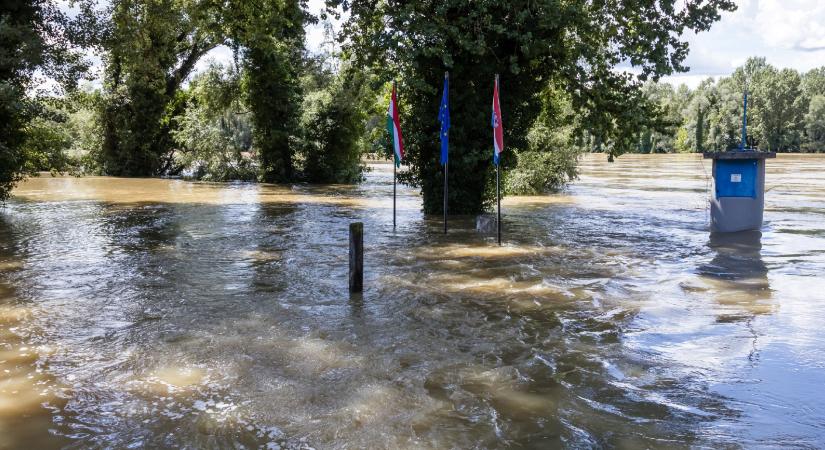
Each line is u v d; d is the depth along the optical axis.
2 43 17.36
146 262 11.14
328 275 10.01
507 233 14.83
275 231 15.22
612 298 8.42
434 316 7.56
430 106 18.17
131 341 6.64
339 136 33.50
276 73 32.50
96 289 9.05
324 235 14.55
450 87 17.92
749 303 8.08
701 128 119.00
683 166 54.62
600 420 4.65
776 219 16.72
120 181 34.84
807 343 6.41
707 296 8.48
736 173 14.66
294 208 20.92
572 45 18.11
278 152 33.62
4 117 17.92
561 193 26.34
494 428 4.52
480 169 18.62
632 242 13.36
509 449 4.20
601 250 12.38
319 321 7.35
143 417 4.77
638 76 16.92
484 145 18.34
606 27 17.86
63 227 15.90
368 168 36.00
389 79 17.00
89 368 5.84
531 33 16.58
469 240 13.80
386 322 7.30
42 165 20.73
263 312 7.76
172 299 8.45
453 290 8.95
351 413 4.79
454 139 18.05
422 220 17.53
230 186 31.66
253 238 14.05
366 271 10.34
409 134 18.64
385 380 5.48
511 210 19.89
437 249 12.59
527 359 6.02
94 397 5.17
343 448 4.23
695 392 5.17
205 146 35.38
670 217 17.86
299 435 4.43
